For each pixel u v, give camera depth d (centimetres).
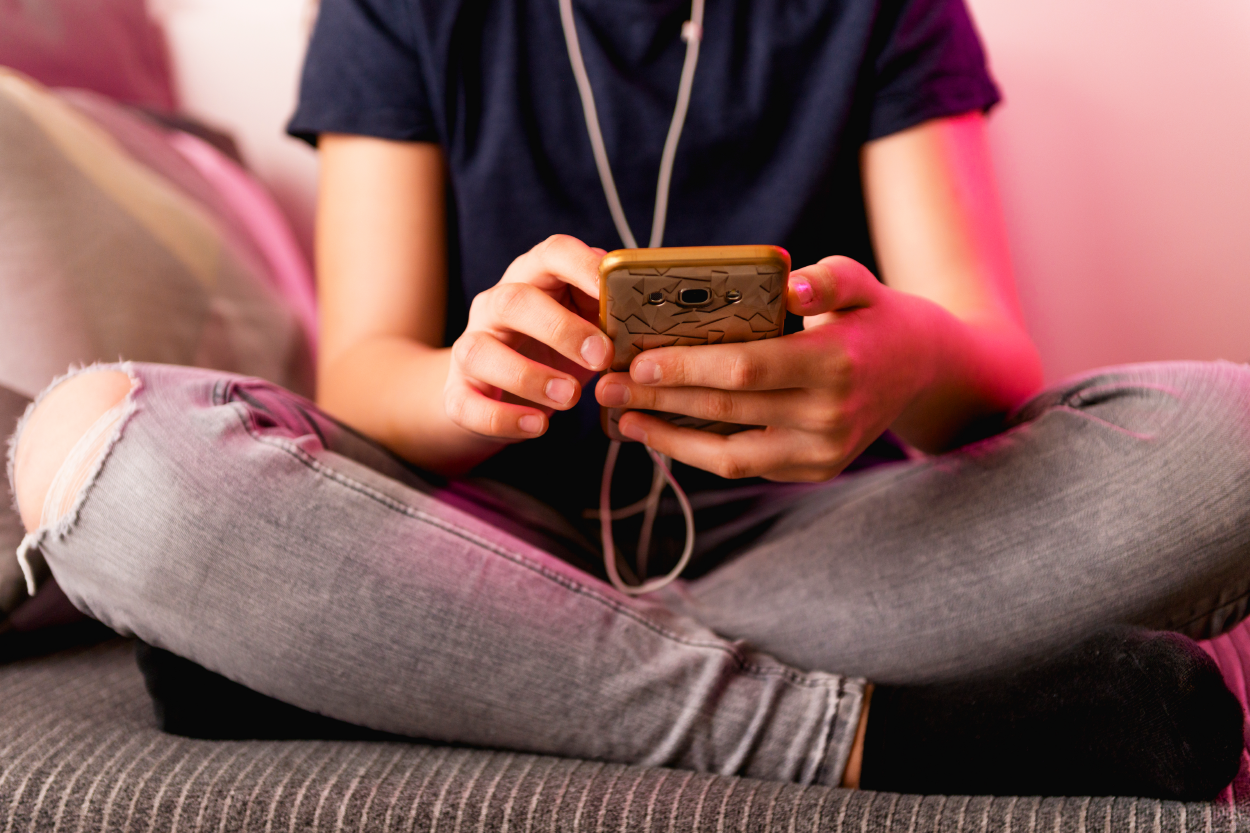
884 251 87
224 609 51
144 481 51
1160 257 130
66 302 80
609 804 49
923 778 51
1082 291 132
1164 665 44
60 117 96
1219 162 126
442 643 52
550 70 87
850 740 53
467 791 50
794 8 87
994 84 93
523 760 54
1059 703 48
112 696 65
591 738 54
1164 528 54
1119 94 127
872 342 51
